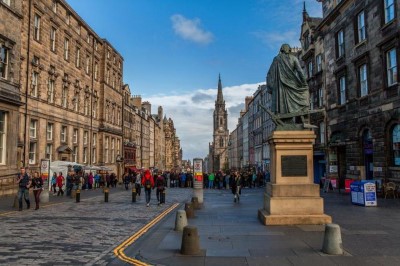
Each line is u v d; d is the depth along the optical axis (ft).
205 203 71.46
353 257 26.25
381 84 82.43
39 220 48.06
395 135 78.64
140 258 26.86
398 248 29.01
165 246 30.78
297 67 44.65
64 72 129.59
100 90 169.37
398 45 75.25
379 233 35.53
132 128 229.45
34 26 108.17
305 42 146.61
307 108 44.11
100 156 165.27
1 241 33.71
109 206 68.08
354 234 34.99
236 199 77.20
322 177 119.65
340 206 62.03
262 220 42.34
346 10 102.89
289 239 32.40
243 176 142.31
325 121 119.65
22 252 29.25
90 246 31.65
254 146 267.39
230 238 33.12
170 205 70.18
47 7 116.16
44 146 113.29
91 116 156.66
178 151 581.94
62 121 127.13
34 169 106.01
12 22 89.51
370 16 88.12
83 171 126.21
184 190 128.47
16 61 91.09
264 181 153.28
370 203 61.82
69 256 27.96
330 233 27.43
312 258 26.03
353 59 96.12
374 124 85.76
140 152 254.88
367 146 92.32
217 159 575.79
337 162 111.34
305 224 39.60
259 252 27.89
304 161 41.32
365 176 93.45
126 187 130.31
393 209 57.06
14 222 46.11
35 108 107.96
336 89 110.52
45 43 115.14
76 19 140.36
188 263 25.13
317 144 128.47
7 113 86.89
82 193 106.83
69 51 134.41
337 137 107.96
